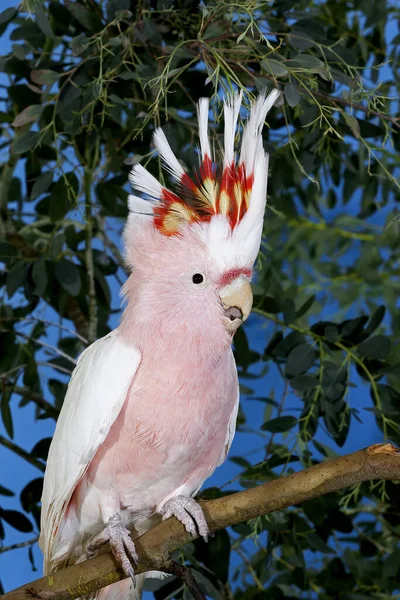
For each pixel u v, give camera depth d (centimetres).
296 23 421
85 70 408
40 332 481
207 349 364
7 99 473
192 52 392
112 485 374
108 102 415
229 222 362
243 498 330
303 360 425
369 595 468
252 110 366
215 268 358
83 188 461
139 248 372
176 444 369
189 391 364
